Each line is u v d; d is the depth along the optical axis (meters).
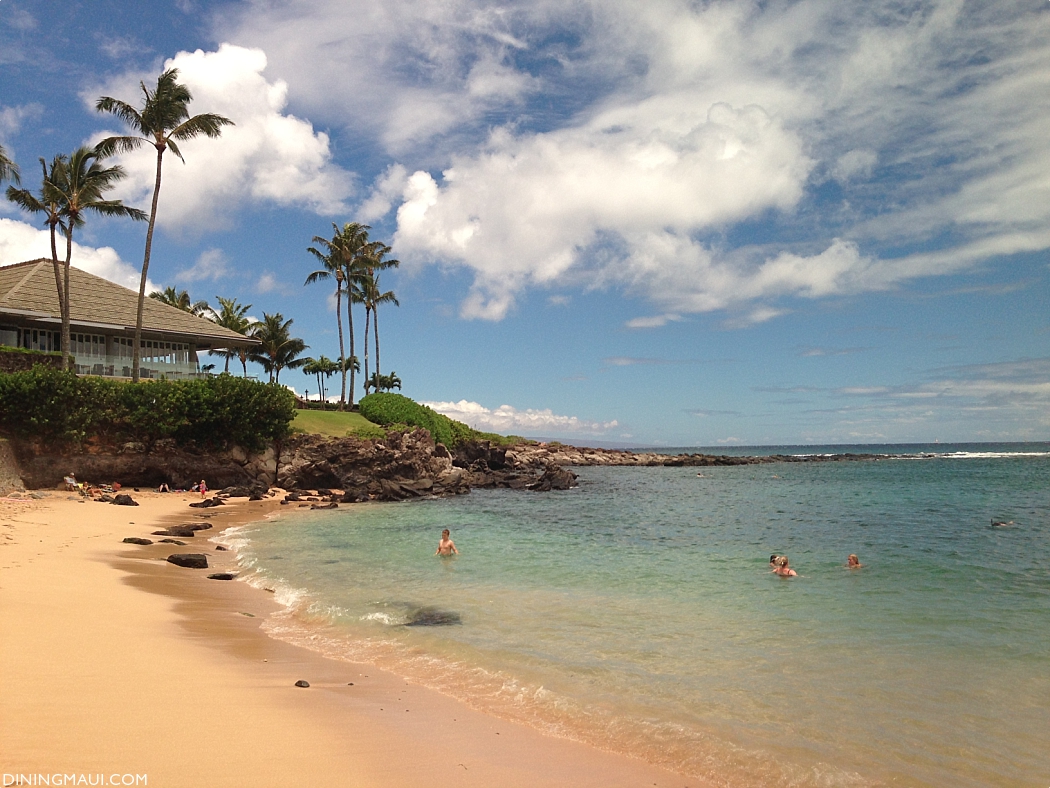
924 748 6.88
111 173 41.94
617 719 7.53
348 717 7.11
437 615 12.70
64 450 36.12
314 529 27.22
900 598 14.41
